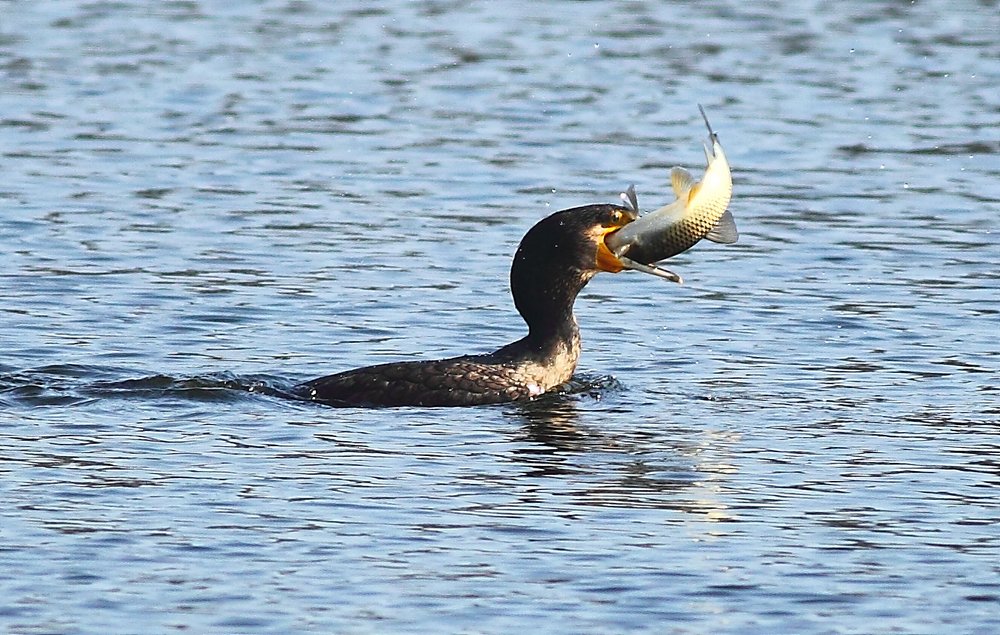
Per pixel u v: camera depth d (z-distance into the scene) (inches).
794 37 1291.8
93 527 423.8
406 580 395.2
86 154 945.5
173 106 1069.8
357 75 1165.1
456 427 521.7
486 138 998.4
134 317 653.9
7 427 505.7
